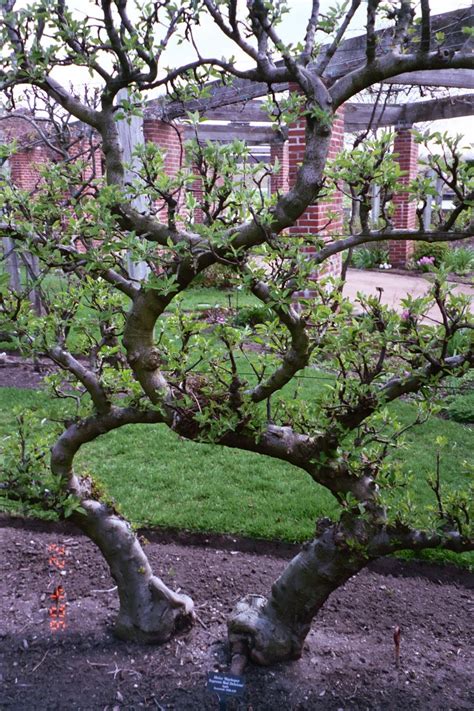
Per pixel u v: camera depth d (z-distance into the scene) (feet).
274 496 13.61
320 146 6.20
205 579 10.58
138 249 6.20
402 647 8.96
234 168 6.64
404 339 6.73
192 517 12.62
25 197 6.88
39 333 7.59
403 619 9.70
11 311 7.36
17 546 11.51
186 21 6.67
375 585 10.63
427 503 13.12
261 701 7.72
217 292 31.37
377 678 8.21
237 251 6.31
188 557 11.34
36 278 8.11
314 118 6.21
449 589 10.64
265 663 8.21
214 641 8.87
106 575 10.64
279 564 11.23
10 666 8.36
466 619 9.77
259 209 6.59
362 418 7.20
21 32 6.95
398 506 7.75
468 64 5.92
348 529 7.59
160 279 6.46
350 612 9.82
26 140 28.66
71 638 8.91
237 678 7.61
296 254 6.39
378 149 6.24
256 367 8.31
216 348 7.95
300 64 6.41
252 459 15.61
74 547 11.59
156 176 6.97
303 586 7.89
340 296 7.11
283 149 48.91
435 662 8.63
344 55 20.27
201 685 8.00
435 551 11.56
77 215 7.20
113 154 7.10
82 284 8.48
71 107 7.06
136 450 16.08
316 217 24.56
